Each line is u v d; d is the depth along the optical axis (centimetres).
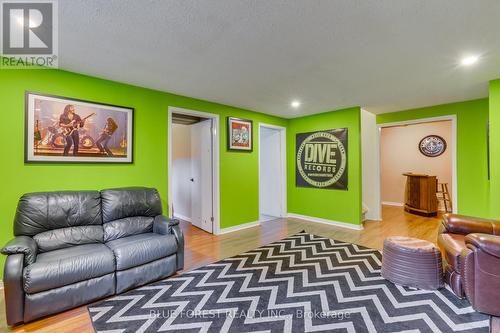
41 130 249
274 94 361
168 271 248
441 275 223
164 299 211
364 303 202
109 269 210
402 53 230
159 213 300
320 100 395
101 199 265
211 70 269
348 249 329
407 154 664
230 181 432
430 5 160
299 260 293
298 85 320
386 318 182
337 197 464
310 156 507
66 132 264
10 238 234
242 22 180
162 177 341
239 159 446
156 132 336
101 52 225
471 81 305
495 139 295
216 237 393
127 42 208
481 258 180
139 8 163
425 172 635
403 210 607
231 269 270
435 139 621
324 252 319
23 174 241
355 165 438
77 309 196
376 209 505
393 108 450
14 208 236
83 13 168
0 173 230
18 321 173
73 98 269
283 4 160
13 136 236
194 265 282
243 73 279
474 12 167
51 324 178
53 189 256
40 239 220
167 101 349
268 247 342
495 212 293
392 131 689
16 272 174
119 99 304
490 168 299
